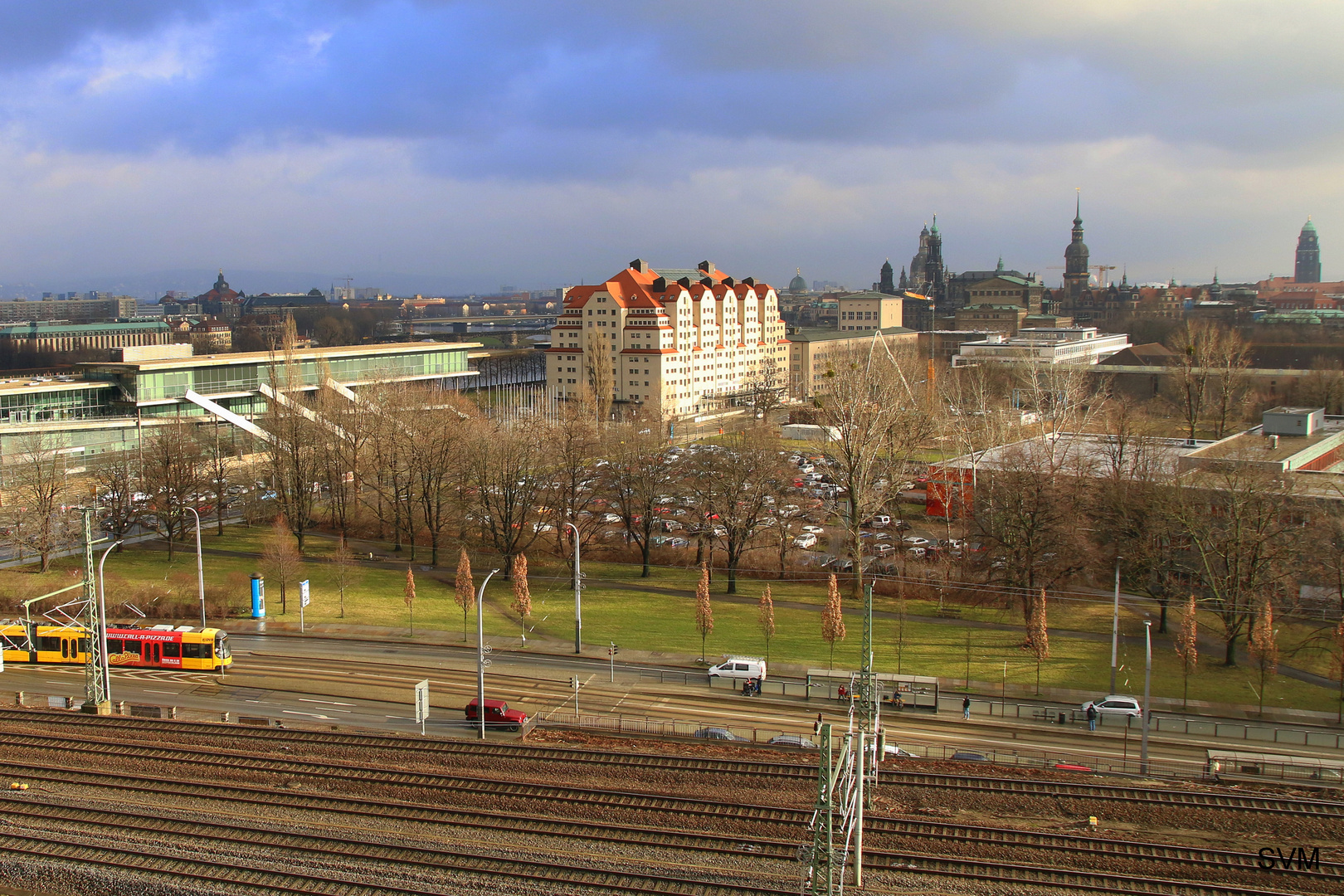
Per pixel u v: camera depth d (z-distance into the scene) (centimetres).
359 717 7744
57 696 8131
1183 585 10588
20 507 12400
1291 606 9688
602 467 14575
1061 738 7350
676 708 7919
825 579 12150
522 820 5953
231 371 19088
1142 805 6144
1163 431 16575
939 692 8269
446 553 13412
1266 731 7394
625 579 12181
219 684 8531
